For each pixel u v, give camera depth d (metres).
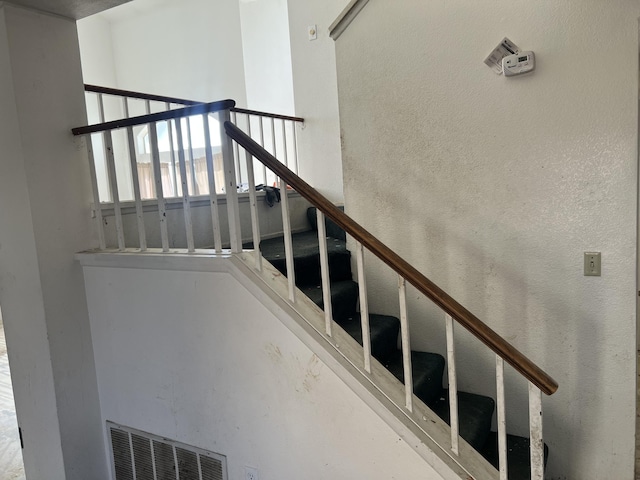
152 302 2.06
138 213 2.08
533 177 2.01
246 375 1.84
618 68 1.79
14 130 2.04
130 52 6.67
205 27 5.98
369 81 2.36
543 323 2.06
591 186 1.90
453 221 2.22
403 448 1.53
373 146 2.39
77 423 2.26
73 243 2.24
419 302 2.40
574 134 1.90
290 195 3.42
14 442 3.06
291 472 1.79
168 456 2.14
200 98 6.15
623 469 1.95
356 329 2.23
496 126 2.06
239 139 1.71
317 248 2.67
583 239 1.94
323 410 1.67
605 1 1.78
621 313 1.90
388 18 2.26
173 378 2.06
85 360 2.29
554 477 2.09
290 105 5.45
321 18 3.55
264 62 5.57
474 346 2.28
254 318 1.78
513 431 2.20
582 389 2.00
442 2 2.11
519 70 1.94
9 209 2.14
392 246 2.40
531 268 2.06
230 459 1.94
